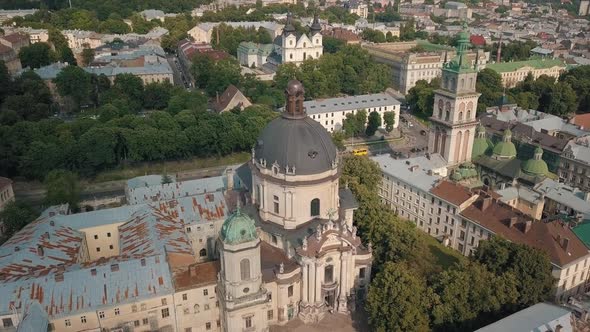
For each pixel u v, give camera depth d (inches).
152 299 3885.3
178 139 7770.7
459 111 6993.1
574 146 7583.7
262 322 4015.8
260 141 4682.6
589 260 4926.2
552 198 6274.6
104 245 5054.1
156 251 4264.3
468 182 6515.8
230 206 5260.8
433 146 7445.9
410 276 4008.4
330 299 4566.9
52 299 3700.8
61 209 5462.6
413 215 6540.4
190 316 4087.1
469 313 3932.1
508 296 4030.5
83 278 3865.7
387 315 3890.3
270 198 4596.5
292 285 4350.4
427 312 3973.9
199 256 5255.9
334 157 4616.1
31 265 4160.9
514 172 6845.5
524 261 4183.1
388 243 4837.6
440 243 6067.9
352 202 5098.4
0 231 5659.5
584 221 5551.2
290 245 4399.6
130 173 7751.0
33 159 7032.5
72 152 7209.6
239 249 3710.6
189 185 5836.6
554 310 3663.9
